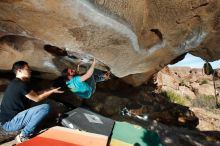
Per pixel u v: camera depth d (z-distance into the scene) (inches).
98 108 284.7
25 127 168.6
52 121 212.2
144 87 403.5
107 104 294.4
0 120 164.6
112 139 180.9
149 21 187.3
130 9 159.3
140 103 343.0
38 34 166.7
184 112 386.3
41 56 209.2
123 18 154.6
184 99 1027.9
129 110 316.5
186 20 199.9
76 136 171.3
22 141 170.1
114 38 170.1
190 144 292.7
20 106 165.3
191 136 315.9
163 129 304.8
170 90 1050.1
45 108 170.6
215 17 205.0
